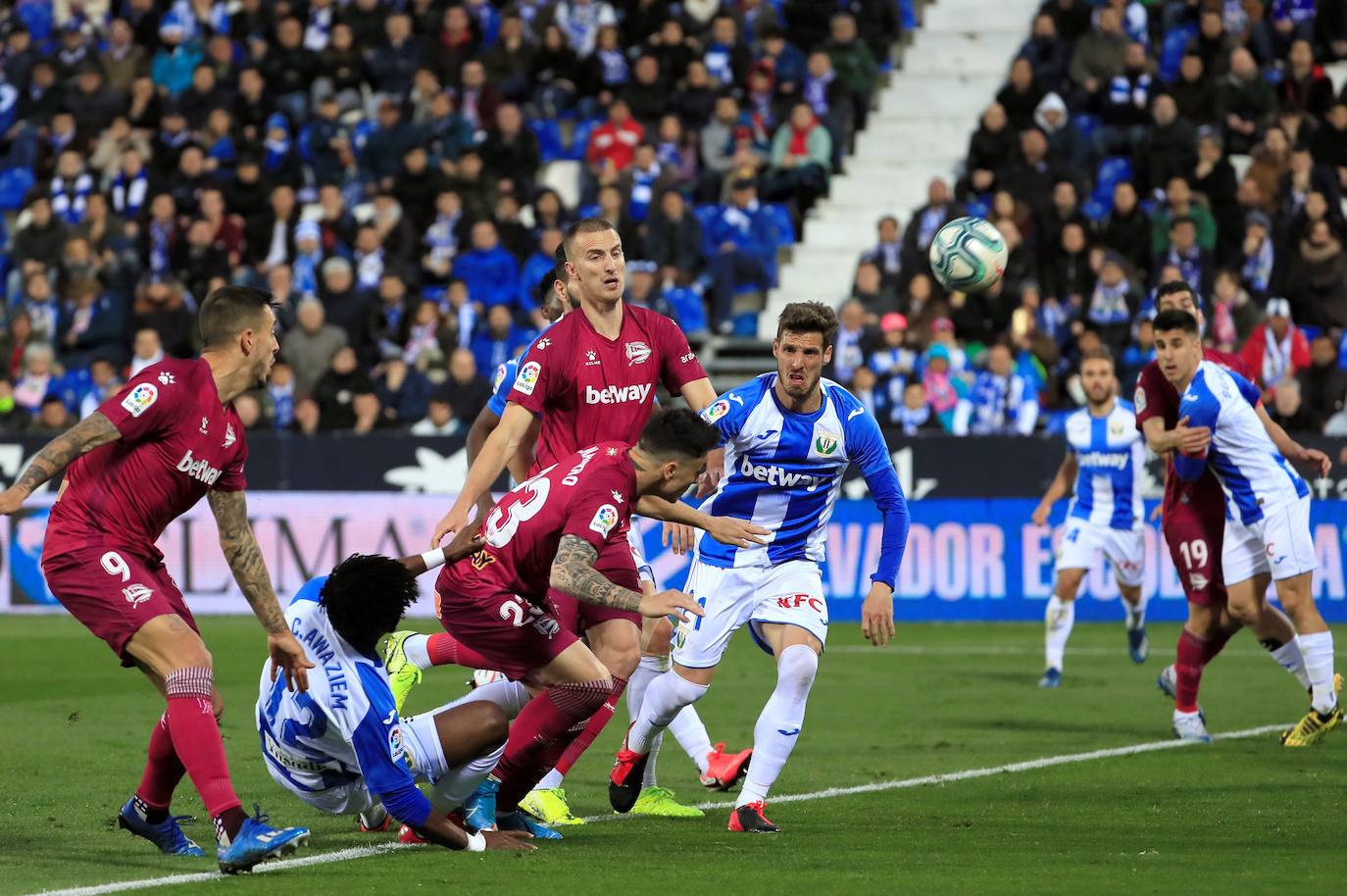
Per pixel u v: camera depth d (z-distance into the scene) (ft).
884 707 76.43
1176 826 47.06
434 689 82.69
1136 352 122.31
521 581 43.16
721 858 42.06
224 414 41.42
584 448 49.75
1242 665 94.02
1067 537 86.07
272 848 38.37
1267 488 62.59
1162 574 115.85
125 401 40.14
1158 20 150.00
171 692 39.83
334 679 39.75
